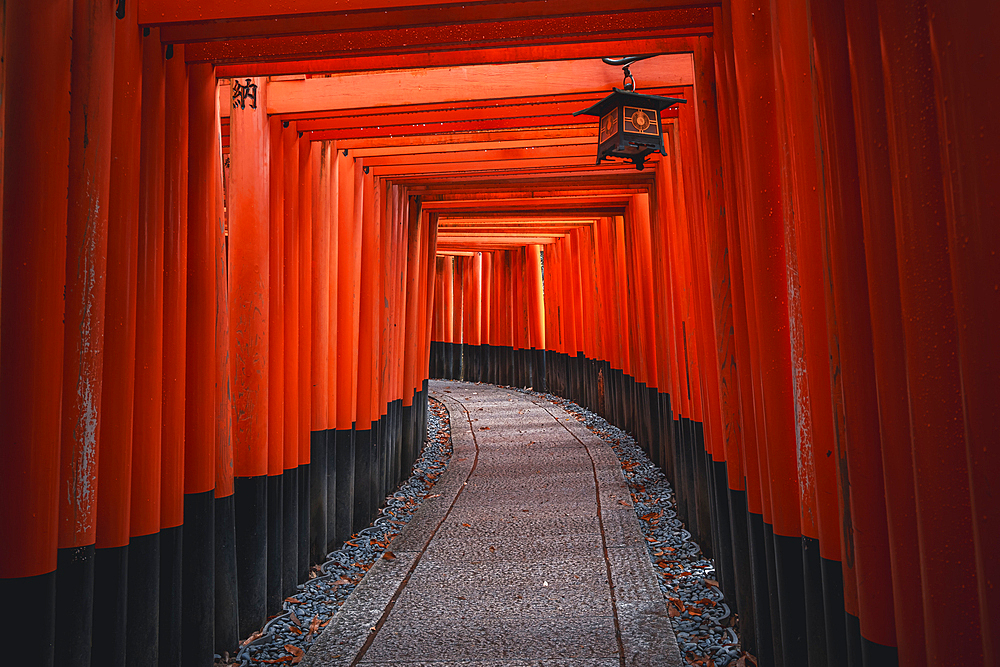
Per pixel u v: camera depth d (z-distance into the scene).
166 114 2.61
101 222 2.13
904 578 1.29
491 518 5.07
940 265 1.15
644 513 5.24
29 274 1.93
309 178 4.15
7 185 1.94
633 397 7.95
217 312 3.01
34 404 1.91
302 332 4.10
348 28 2.44
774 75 2.10
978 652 1.12
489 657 2.87
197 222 2.83
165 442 2.58
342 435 4.93
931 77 1.15
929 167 1.15
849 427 1.47
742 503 2.96
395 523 5.48
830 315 1.54
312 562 4.35
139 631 2.38
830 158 1.47
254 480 3.40
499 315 14.55
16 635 1.87
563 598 3.51
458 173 5.61
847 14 1.35
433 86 3.57
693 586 3.67
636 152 2.98
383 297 6.02
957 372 1.14
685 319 4.36
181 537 2.63
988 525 1.02
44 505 1.92
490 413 10.46
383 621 3.29
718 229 2.96
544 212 8.13
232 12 2.30
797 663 2.15
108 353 2.26
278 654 3.07
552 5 2.40
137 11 2.34
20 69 1.95
